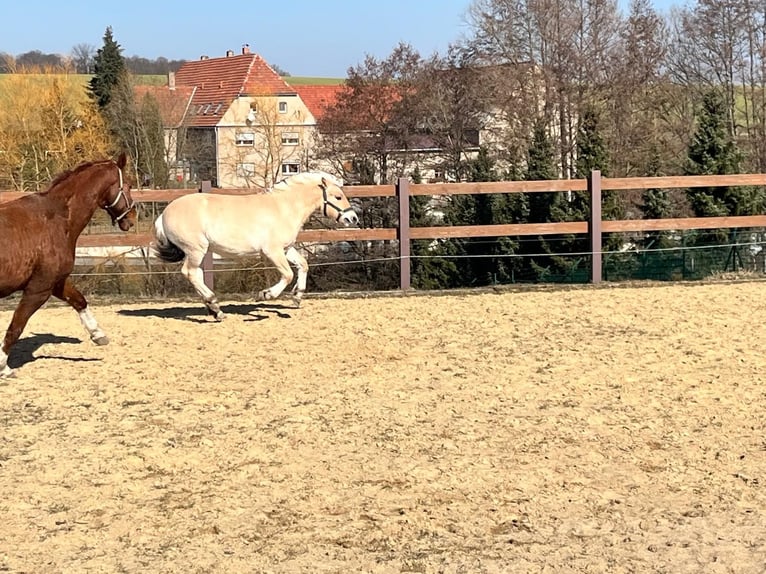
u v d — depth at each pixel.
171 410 6.69
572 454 5.66
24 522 4.67
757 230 15.13
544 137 20.27
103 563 4.21
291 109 48.53
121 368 8.00
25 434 6.13
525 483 5.20
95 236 12.13
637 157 29.17
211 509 4.83
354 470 5.41
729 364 7.86
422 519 4.71
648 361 8.04
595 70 31.09
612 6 31.67
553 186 12.71
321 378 7.61
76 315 10.63
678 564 4.18
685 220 12.92
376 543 4.43
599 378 7.48
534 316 10.34
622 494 5.04
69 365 8.11
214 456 5.66
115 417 6.52
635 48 31.12
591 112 19.44
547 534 4.54
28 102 35.06
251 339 9.20
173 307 11.30
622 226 12.88
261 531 4.56
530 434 6.05
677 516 4.74
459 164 31.08
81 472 5.39
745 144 31.33
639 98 31.12
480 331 9.52
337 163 30.66
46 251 7.48
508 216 18.39
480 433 6.08
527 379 7.48
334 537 4.49
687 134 30.94
